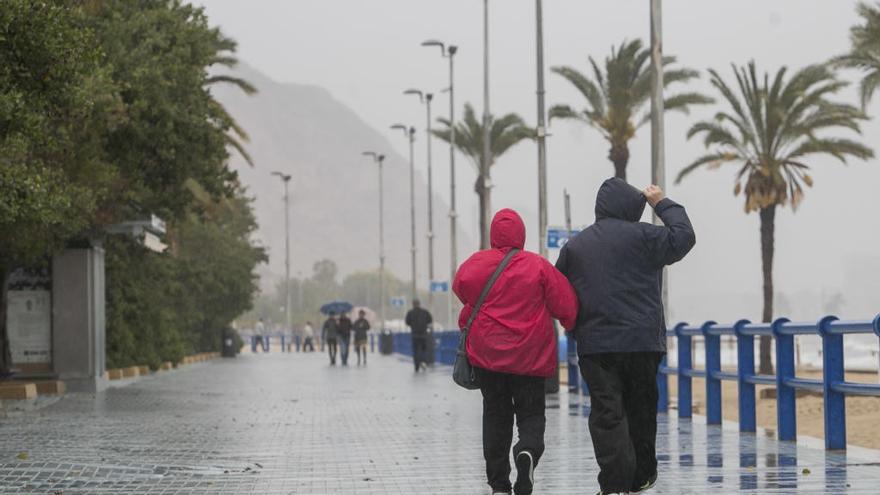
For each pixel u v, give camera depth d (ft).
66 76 86.99
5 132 86.69
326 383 179.32
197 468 63.52
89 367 153.69
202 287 303.48
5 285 138.62
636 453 44.16
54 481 58.29
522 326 45.34
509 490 47.29
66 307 153.07
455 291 46.68
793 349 72.54
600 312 43.09
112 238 179.01
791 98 227.40
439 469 62.59
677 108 257.14
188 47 143.13
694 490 50.83
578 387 131.03
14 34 82.43
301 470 62.44
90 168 119.85
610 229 43.80
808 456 63.72
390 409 115.03
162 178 148.36
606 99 256.73
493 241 46.93
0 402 125.08
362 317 281.13
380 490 54.13
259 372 232.32
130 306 197.26
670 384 209.56
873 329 59.77
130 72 129.90
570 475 57.98
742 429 78.74
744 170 237.86
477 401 128.67
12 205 92.79
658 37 127.95
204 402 128.98
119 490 54.70
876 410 134.41
